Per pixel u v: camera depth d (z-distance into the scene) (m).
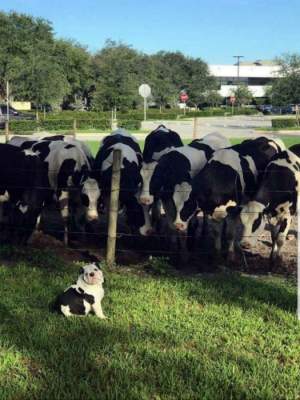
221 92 60.00
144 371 2.74
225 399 2.52
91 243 5.76
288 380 2.71
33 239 5.67
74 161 5.99
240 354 2.98
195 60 50.75
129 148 6.21
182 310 3.62
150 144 7.37
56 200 6.07
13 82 27.47
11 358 2.84
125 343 3.08
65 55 34.19
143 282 4.21
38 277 4.24
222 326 3.36
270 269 4.98
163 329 3.28
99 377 2.68
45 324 3.29
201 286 4.14
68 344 3.04
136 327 3.30
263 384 2.66
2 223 5.68
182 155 5.60
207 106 50.31
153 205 5.87
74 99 37.31
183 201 5.27
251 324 3.39
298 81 29.25
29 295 3.82
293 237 6.04
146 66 41.25
